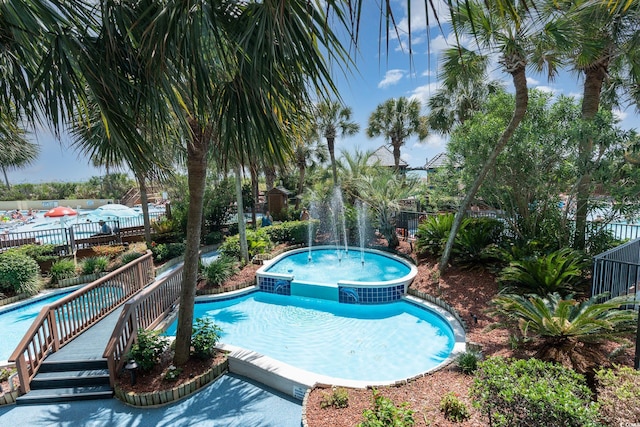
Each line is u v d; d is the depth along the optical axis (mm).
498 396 2781
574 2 5770
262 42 2053
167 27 2035
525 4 1350
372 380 5148
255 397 4602
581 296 6023
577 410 2432
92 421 4215
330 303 8609
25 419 4297
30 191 37719
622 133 6469
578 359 3891
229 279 9695
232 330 7121
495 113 8172
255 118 2324
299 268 10836
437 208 12586
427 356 5809
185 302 5000
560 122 7359
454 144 8445
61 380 4848
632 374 2869
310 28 1945
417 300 7902
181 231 14797
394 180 13500
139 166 2477
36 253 10508
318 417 3809
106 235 13953
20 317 8172
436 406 3814
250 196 19281
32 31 2238
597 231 7672
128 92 2383
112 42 2148
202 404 4484
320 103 2439
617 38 6734
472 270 8328
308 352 6098
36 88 2303
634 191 6273
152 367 5000
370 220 13508
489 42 6391
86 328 6250
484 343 5352
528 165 7512
